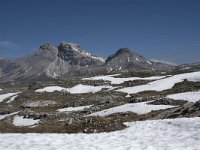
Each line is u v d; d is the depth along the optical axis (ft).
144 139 79.61
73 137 84.84
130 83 325.83
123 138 82.64
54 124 121.39
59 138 82.48
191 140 74.43
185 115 132.87
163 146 69.92
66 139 81.15
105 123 105.50
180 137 79.00
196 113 128.47
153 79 333.62
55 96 316.40
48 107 266.98
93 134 91.35
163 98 190.19
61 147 70.23
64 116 203.62
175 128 92.79
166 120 112.47
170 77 299.17
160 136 82.58
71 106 255.50
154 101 190.90
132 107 181.06
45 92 333.83
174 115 137.28
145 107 177.27
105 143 75.46
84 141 78.33
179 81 283.18
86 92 318.04
